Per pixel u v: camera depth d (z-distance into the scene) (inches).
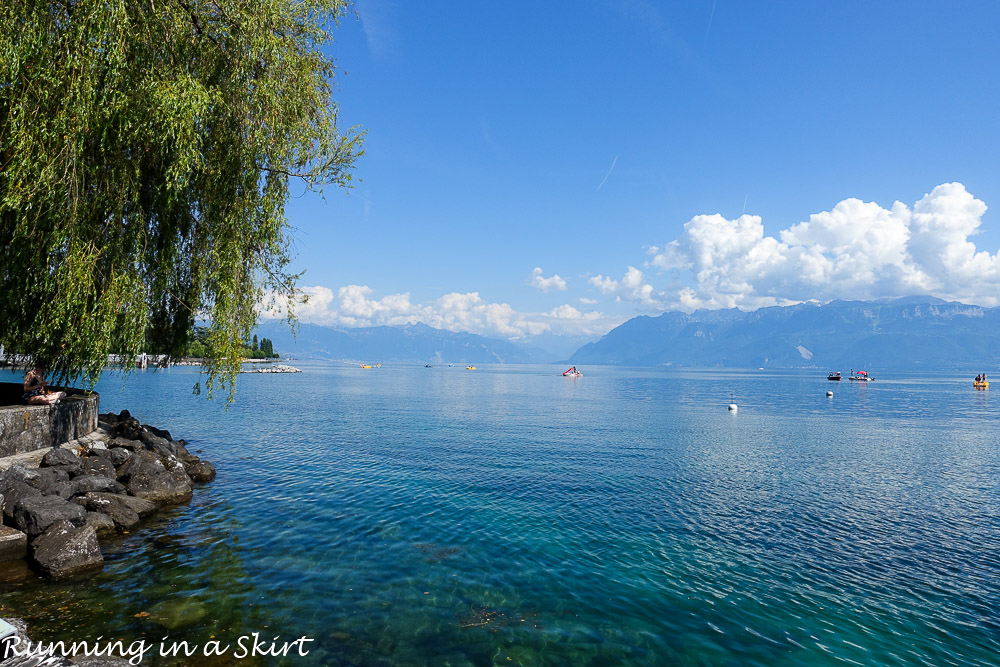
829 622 396.8
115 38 480.1
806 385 6028.5
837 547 565.6
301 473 868.6
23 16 458.6
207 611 374.3
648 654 345.4
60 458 618.8
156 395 2460.6
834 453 1229.7
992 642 371.2
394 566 483.2
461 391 3779.5
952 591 456.4
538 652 343.6
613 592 442.3
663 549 551.8
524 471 948.0
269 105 608.7
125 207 550.3
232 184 621.0
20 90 468.4
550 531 604.7
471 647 346.9
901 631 385.1
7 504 482.9
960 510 720.3
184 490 684.7
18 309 558.3
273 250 673.6
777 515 687.1
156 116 495.8
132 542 508.4
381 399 2753.4
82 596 382.9
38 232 498.6
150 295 621.0
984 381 5241.1
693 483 874.1
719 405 2815.0
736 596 440.5
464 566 490.6
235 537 539.8
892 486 869.8
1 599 367.6
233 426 1464.1
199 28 588.7
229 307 629.0
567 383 5861.2
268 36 592.4
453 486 813.9
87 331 510.6
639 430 1632.6
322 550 515.2
